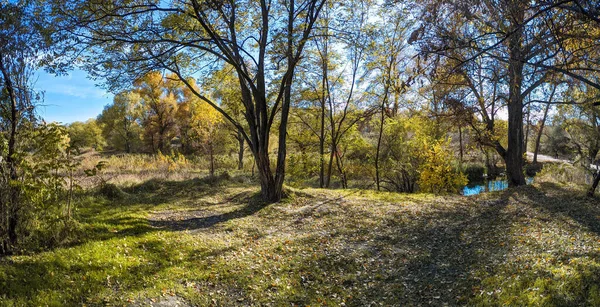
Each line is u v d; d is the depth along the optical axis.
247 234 8.77
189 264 6.30
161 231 8.11
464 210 11.60
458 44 5.30
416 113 19.17
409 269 6.77
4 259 5.19
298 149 22.89
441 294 5.57
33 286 4.63
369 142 22.45
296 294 5.62
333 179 23.84
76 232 6.62
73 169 6.32
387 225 9.98
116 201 11.30
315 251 7.65
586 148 20.91
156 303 4.75
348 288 5.97
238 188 15.56
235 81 14.66
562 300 4.33
